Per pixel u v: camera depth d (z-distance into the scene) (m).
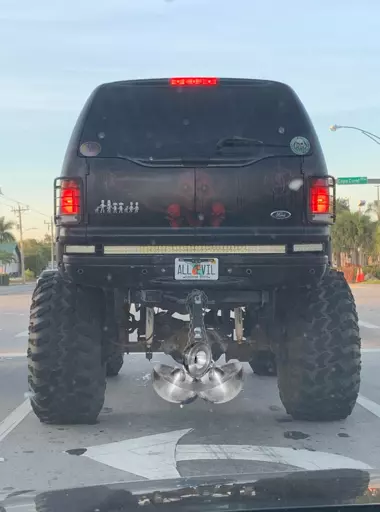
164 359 10.08
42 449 5.27
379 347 11.55
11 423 6.09
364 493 2.31
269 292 5.56
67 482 4.49
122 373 8.95
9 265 103.81
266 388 7.76
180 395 5.21
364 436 5.61
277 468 4.76
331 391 5.62
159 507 2.20
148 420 6.22
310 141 5.36
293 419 6.17
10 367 9.62
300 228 5.25
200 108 5.41
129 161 5.23
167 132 5.33
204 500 2.27
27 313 20.88
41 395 5.56
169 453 5.16
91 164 5.23
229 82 5.48
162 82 5.44
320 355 5.55
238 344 5.90
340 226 61.44
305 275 5.25
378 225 59.41
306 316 5.58
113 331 5.72
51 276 5.74
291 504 2.19
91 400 5.62
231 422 6.14
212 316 6.21
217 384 5.17
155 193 5.20
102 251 5.17
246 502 2.23
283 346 5.78
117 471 4.72
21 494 2.61
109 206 5.19
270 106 5.42
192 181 5.21
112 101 5.40
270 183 5.25
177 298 5.46
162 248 5.17
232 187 5.22
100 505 2.27
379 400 7.07
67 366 5.48
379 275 53.72
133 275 5.18
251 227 5.21
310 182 5.28
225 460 4.96
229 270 5.18
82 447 5.32
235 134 5.35
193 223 5.20
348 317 5.60
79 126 5.34
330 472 2.69
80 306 5.50
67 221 5.18
